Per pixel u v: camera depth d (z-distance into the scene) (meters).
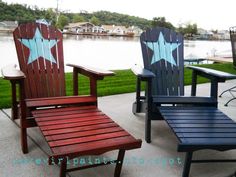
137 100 3.05
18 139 2.39
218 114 2.36
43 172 1.93
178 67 3.19
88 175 1.93
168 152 2.34
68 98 2.38
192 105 2.60
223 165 2.17
